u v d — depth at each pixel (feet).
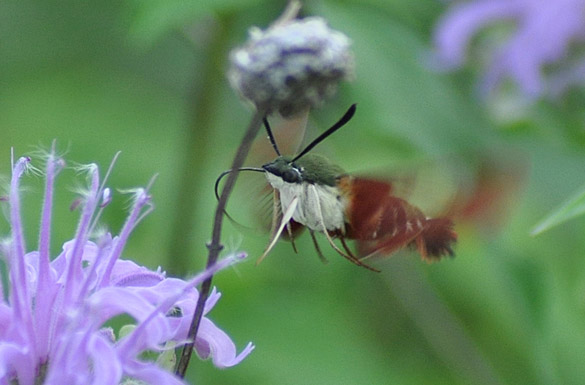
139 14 2.44
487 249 2.51
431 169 2.14
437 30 2.66
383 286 2.66
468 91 2.66
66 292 2.05
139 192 2.08
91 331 1.99
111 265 2.07
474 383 2.65
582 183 2.62
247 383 2.55
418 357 2.66
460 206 2.14
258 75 2.18
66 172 2.64
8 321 2.03
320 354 2.56
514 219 2.61
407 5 2.62
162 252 2.60
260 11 2.56
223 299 2.58
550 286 2.51
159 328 2.01
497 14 2.66
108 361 1.98
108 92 2.81
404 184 2.15
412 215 2.14
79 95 2.79
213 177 2.66
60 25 2.85
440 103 2.57
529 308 2.51
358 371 2.57
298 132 2.20
